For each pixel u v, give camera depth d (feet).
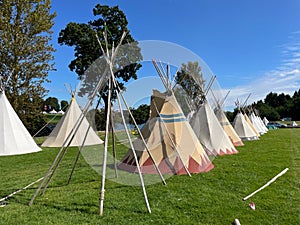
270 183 16.14
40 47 48.39
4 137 26.32
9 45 46.34
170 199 12.98
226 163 22.66
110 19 59.52
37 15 48.19
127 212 11.39
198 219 10.79
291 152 30.04
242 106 57.98
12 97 47.70
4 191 14.64
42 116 54.13
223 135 29.07
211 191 14.25
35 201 12.80
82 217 10.84
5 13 46.68
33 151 27.91
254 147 34.83
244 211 11.64
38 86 50.08
